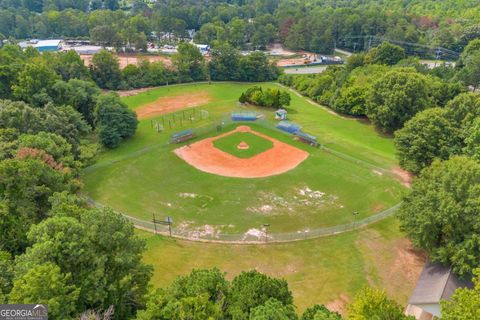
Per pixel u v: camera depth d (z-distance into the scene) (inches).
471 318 877.2
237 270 1577.3
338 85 3971.5
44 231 1053.8
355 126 3309.5
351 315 1042.1
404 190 2199.8
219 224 1897.1
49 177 1606.8
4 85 2942.9
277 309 870.4
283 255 1675.7
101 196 2110.0
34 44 6028.5
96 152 2544.3
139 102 4001.0
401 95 2898.6
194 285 996.6
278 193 2190.0
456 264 1402.6
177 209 2023.9
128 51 6156.5
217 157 2628.0
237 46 6673.2
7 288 1002.7
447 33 6077.8
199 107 3737.7
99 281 1047.6
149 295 1005.2
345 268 1594.5
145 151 2684.5
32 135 1993.1
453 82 3782.0
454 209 1414.9
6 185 1445.6
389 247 1726.1
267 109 3698.3
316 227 1883.6
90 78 4247.0
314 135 2994.6
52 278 890.1
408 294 1457.9
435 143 2244.1
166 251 1681.8
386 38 6289.4
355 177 2368.4
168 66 4845.0
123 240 1118.4
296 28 6776.6
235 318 902.4
